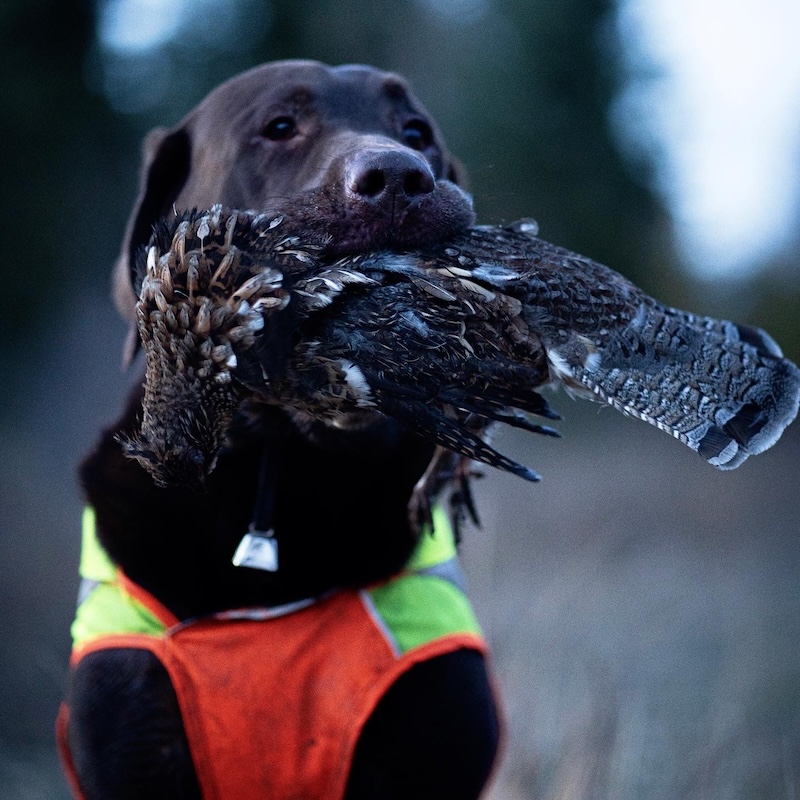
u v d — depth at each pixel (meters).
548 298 3.16
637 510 14.39
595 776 5.44
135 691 3.82
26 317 16.41
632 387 3.16
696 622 9.54
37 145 16.33
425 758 3.86
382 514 3.95
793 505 15.54
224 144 4.13
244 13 16.66
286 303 2.97
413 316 3.03
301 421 3.72
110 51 16.84
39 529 11.66
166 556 3.89
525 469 2.97
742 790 5.92
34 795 6.88
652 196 22.06
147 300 3.11
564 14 19.84
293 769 3.79
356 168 3.27
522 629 6.87
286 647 3.83
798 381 3.26
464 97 18.36
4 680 8.44
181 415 3.12
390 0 16.41
